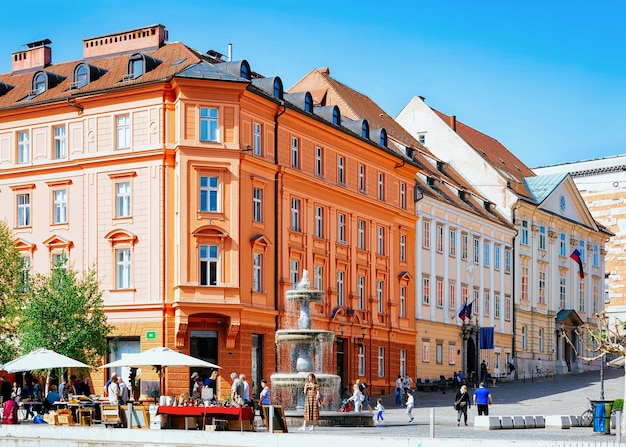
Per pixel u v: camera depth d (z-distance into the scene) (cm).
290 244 6353
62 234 6072
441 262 8319
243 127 5906
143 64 5962
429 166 8906
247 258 5919
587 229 11100
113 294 5844
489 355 9031
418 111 9894
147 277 5772
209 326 5775
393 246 7612
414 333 7775
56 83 6381
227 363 5759
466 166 9706
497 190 9625
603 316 4588
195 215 5738
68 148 6072
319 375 4647
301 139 6538
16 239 6153
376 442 3064
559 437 3994
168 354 4541
